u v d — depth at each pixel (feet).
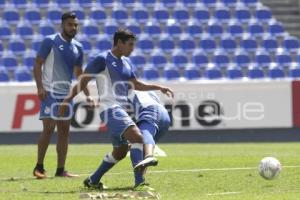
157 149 170.50
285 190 95.40
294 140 237.45
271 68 274.98
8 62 264.72
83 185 102.27
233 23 293.43
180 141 231.50
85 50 271.28
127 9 290.97
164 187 100.01
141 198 84.12
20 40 273.54
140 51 275.59
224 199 83.82
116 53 99.76
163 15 291.38
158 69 267.18
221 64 275.80
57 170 122.11
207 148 201.87
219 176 116.06
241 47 284.61
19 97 228.02
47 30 279.69
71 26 122.01
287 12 309.42
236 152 183.11
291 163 142.41
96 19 285.84
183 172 124.57
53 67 122.01
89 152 187.21
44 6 288.51
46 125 120.26
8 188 100.94
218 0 300.40
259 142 231.71
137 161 95.25
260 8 300.40
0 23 279.49
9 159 163.12
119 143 98.37
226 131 234.17
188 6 296.92
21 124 228.02
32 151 192.13
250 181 107.55
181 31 286.87
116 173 124.06
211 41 283.18
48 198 87.40
